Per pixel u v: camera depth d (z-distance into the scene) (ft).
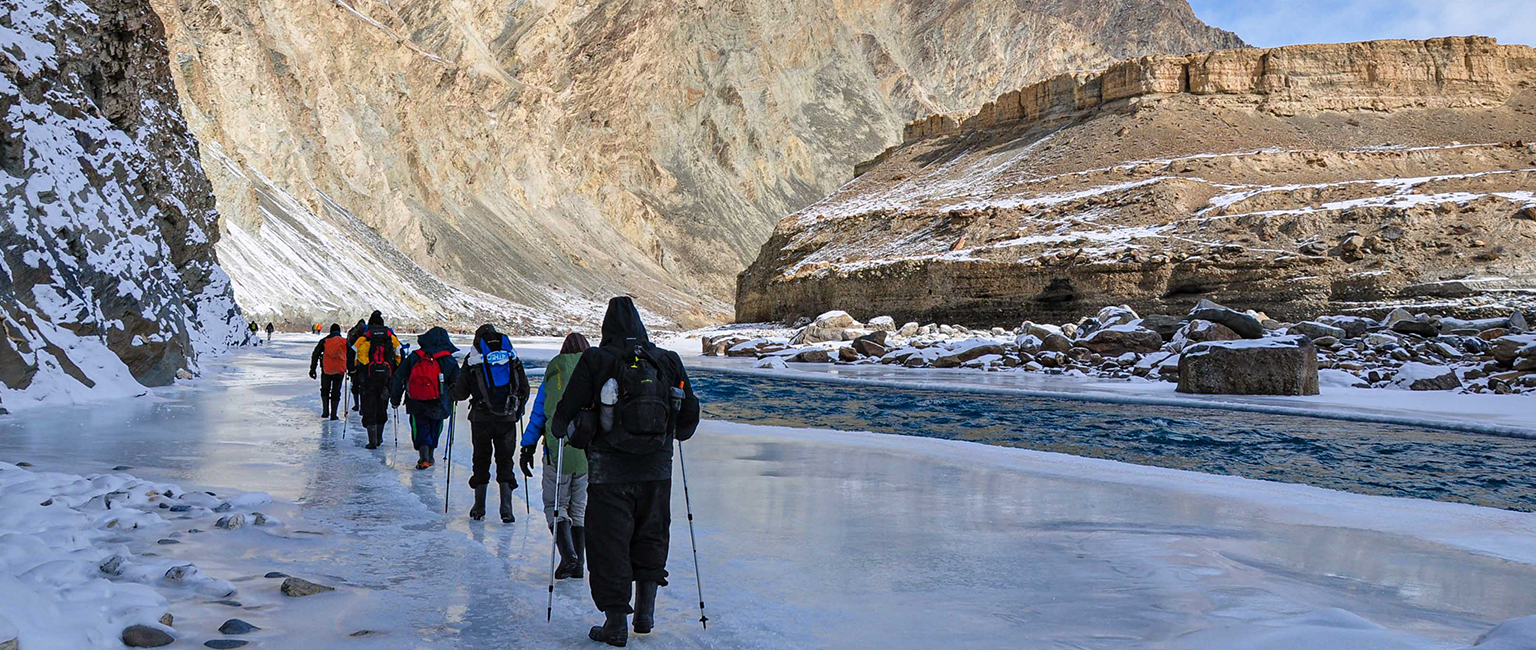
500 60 467.11
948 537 22.53
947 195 261.44
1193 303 175.73
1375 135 249.96
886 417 60.34
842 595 17.53
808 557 20.42
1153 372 91.09
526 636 15.12
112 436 36.60
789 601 17.15
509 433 24.02
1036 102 298.76
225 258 200.54
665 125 538.88
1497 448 47.57
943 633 15.29
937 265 201.16
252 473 29.37
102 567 16.71
